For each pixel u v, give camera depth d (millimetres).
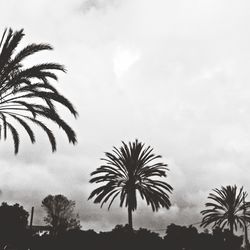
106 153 40094
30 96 18094
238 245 37219
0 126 19312
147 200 39188
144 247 31359
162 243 32812
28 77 17562
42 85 18141
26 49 17016
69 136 19469
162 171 39375
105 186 38875
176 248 33969
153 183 39156
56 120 18906
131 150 39375
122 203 38531
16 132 20000
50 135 19734
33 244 31797
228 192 51031
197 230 36250
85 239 30688
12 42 16562
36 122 19219
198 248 34875
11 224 32094
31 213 39219
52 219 58188
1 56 16531
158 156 40094
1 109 18125
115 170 39656
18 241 32094
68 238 30812
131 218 37719
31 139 19906
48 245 31047
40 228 43500
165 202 39156
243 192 50750
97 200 38938
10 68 16859
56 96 18188
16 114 18781
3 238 31734
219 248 35781
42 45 17172
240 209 50250
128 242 30922
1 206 32844
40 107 18688
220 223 51062
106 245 30609
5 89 17312
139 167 39188
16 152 20297
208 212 51938
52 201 59531
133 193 38500
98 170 39906
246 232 47406
